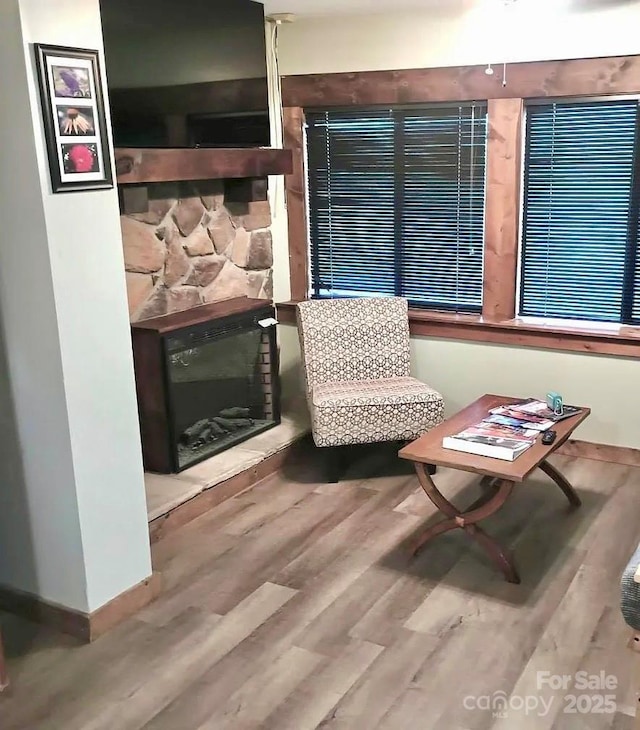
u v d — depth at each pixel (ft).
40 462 8.44
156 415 11.76
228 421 13.15
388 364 13.76
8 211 7.72
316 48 14.20
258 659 8.26
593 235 13.00
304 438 13.88
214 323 12.38
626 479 12.61
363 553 10.44
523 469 9.23
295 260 15.55
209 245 13.34
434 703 7.52
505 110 12.96
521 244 13.69
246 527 11.27
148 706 7.59
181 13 10.95
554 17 12.24
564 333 13.10
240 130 12.51
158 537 10.89
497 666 8.04
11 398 8.40
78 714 7.52
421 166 14.10
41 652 8.50
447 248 14.28
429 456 9.74
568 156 12.89
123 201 10.87
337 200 15.08
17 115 7.36
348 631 8.71
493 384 14.08
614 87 12.09
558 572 9.82
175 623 8.95
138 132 10.47
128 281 11.78
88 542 8.51
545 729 7.16
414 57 13.46
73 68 7.60
